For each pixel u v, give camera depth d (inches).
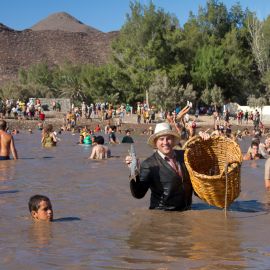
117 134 1852.9
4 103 2385.6
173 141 322.3
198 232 262.1
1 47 6599.4
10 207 327.6
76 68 4471.0
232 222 286.5
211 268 201.2
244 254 220.8
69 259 212.5
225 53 2923.2
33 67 5255.9
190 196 324.2
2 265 204.2
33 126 2006.6
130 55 2805.1
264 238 249.6
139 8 2849.4
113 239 246.8
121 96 2908.5
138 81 2711.6
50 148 934.4
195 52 2910.9
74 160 666.2
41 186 422.3
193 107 2706.7
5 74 6097.4
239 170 311.4
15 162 629.3
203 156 333.1
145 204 339.9
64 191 395.5
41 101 2598.4
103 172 524.4
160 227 273.4
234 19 3262.8
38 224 279.1
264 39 2935.5
